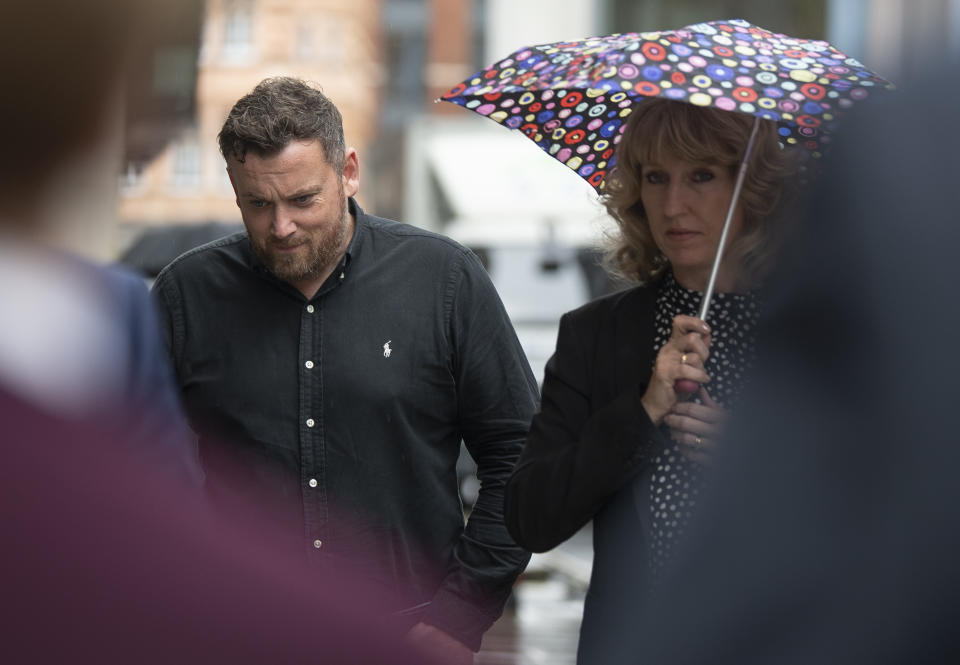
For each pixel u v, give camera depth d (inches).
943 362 135.5
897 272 136.4
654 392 259.4
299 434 327.0
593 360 286.0
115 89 84.2
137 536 81.9
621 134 312.0
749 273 274.2
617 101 321.1
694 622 160.6
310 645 83.5
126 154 87.4
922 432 137.2
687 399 269.1
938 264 134.1
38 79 82.7
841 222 141.4
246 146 315.9
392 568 328.8
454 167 1365.7
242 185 320.5
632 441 258.5
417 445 332.8
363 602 86.0
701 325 260.4
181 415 114.0
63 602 80.6
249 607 83.1
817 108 266.5
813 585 145.7
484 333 339.9
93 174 86.0
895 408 138.2
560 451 274.4
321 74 3284.9
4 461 80.1
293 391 328.5
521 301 1317.7
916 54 134.8
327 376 328.2
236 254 337.7
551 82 280.1
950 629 139.1
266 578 83.9
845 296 141.1
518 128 323.6
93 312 86.0
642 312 286.4
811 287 144.4
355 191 339.0
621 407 260.8
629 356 282.4
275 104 318.7
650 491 264.1
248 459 328.2
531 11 1915.6
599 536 270.7
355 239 336.2
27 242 85.0
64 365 83.6
